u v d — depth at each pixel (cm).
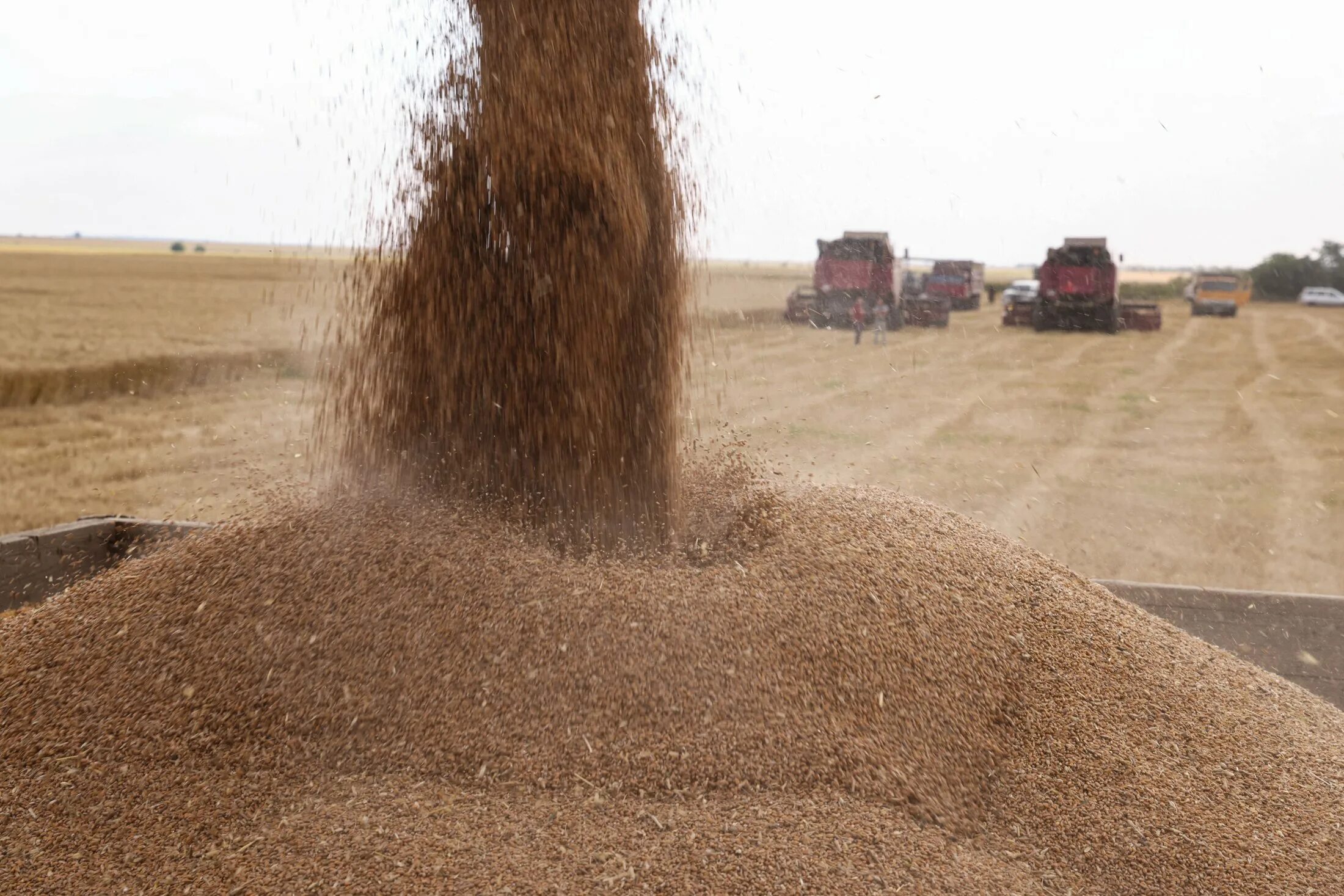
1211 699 235
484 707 213
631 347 305
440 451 298
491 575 246
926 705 218
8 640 251
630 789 196
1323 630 285
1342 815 198
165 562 269
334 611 237
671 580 254
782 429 1071
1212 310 3606
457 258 298
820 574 252
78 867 180
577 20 297
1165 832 190
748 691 216
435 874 172
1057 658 238
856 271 2547
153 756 210
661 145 317
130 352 1805
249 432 1073
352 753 207
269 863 177
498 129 293
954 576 262
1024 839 192
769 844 181
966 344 2361
